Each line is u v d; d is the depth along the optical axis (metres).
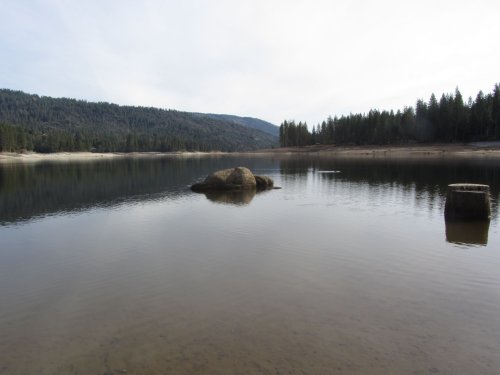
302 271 10.90
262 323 7.73
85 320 8.07
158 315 8.22
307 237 14.91
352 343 6.91
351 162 72.44
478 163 56.09
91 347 6.96
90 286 10.08
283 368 6.18
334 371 6.08
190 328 7.59
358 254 12.50
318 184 35.25
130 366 6.32
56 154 150.88
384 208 21.38
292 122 171.50
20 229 17.39
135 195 29.47
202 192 31.39
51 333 7.54
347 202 23.94
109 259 12.49
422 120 116.00
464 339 7.05
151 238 15.23
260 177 34.25
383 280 10.10
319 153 132.00
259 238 14.88
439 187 29.83
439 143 108.44
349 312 8.18
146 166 76.56
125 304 8.84
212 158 130.88
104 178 46.06
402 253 12.57
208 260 12.10
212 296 9.19
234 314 8.18
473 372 6.06
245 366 6.25
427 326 7.54
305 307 8.47
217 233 15.89
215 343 6.99
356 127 140.50
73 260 12.47
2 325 7.93
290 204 23.64
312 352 6.64
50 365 6.41
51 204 24.89
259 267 11.32
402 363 6.30
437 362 6.32
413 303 8.62
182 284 10.03
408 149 105.69
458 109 106.62
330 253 12.66
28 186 36.31
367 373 6.03
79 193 30.81
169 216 20.11
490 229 15.85
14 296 9.51
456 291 9.31
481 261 11.66
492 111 101.25
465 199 17.33
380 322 7.71
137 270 11.30
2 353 6.83
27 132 161.62
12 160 116.00
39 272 11.34
